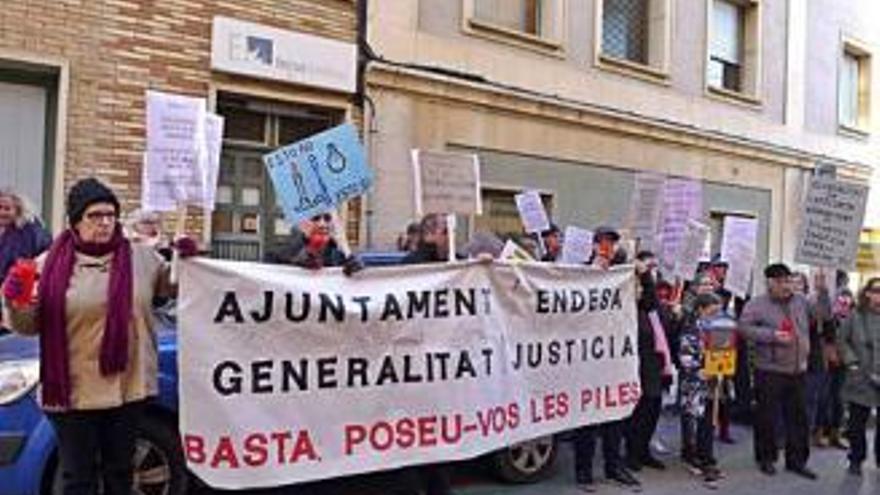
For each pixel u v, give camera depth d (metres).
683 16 16.88
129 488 5.14
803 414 9.25
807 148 19.67
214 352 5.70
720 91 17.62
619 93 15.62
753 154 18.25
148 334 5.11
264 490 7.26
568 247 10.09
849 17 20.83
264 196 11.59
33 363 6.16
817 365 10.62
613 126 15.42
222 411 5.73
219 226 11.16
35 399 6.06
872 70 21.56
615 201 15.59
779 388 9.20
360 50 12.10
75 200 4.94
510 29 14.09
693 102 17.09
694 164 17.09
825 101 20.22
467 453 6.80
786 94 19.16
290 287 5.98
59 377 4.86
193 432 5.64
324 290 6.13
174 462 6.39
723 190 17.75
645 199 10.08
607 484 8.26
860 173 21.03
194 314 5.64
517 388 7.21
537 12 14.74
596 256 8.35
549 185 14.54
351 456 6.25
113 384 4.93
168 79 10.58
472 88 13.31
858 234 10.60
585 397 7.73
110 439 5.07
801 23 19.48
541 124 14.38
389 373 6.42
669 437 10.46
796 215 19.41
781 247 19.08
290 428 5.98
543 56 14.43
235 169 11.33
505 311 7.15
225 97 11.14
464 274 6.86
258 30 11.16
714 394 8.97
